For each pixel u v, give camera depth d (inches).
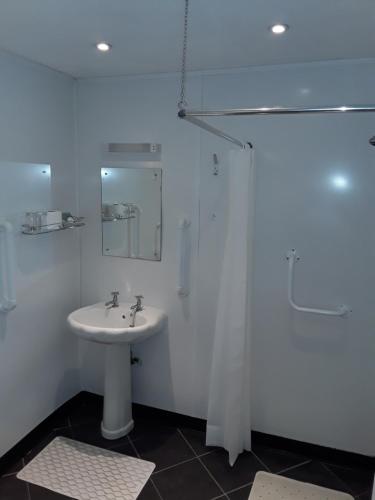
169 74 98.2
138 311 105.3
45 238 101.6
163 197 103.5
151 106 101.3
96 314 107.4
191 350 106.3
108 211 110.0
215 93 95.0
